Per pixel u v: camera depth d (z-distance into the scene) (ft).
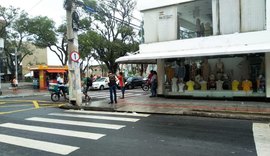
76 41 49.49
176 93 55.47
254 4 46.62
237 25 48.21
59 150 21.44
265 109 37.27
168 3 55.62
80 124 31.60
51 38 148.46
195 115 36.11
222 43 48.52
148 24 59.31
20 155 20.48
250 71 47.98
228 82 50.01
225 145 21.62
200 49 49.67
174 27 55.88
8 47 156.25
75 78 48.80
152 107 42.86
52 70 112.57
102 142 23.41
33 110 45.16
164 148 21.20
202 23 54.19
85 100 55.42
